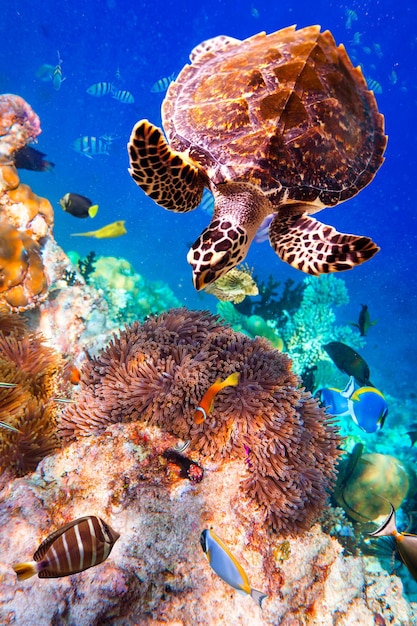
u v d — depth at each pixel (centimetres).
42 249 152
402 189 1459
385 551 137
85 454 90
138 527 79
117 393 95
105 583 73
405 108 1315
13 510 81
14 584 71
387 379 443
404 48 1178
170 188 103
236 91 101
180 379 92
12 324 120
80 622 70
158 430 93
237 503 86
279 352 105
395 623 98
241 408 91
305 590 87
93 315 156
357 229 1376
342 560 98
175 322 106
